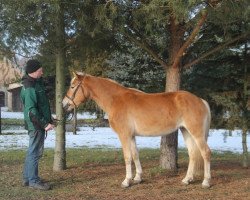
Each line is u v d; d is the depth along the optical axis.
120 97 8.56
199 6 7.58
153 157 12.64
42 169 10.34
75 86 8.71
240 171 10.09
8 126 27.42
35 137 8.34
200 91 11.48
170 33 9.70
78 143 16.61
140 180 8.72
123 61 12.73
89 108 18.44
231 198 7.65
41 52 9.88
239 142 17.06
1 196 7.88
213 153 13.93
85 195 7.92
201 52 10.88
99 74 13.33
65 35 9.55
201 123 8.28
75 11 8.44
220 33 10.55
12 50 9.15
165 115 8.34
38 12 7.98
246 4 7.34
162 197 7.75
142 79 12.46
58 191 8.22
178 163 11.10
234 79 11.20
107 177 9.38
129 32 9.32
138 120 8.42
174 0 6.99
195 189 8.27
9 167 10.82
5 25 8.77
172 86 9.64
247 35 9.90
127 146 8.45
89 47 10.08
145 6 7.55
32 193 8.08
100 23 8.30
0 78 10.91
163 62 9.74
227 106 10.90
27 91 8.14
